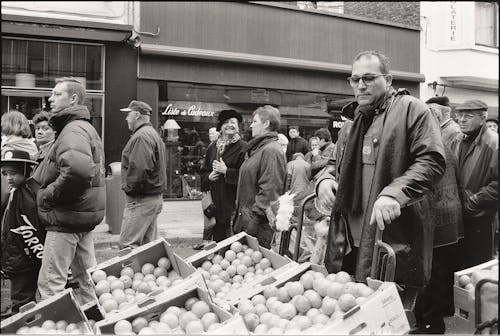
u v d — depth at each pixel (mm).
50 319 2369
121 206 7672
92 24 7758
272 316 2260
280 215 3338
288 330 2094
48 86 8344
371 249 2494
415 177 2352
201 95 9391
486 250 3561
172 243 7230
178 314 2217
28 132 4090
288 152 8125
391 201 2264
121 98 8758
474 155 3537
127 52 8680
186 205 9234
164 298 2312
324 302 2207
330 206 2838
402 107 2520
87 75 8578
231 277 3094
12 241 3633
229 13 9219
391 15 10469
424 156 2432
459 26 9844
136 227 5035
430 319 3561
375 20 10617
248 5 9398
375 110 2611
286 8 9852
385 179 2504
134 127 5180
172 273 2924
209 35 9023
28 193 3641
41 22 7430
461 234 3459
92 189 3637
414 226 2523
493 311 2238
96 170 3682
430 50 10172
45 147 4184
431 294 3617
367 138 2605
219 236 5363
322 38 10375
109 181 7855
